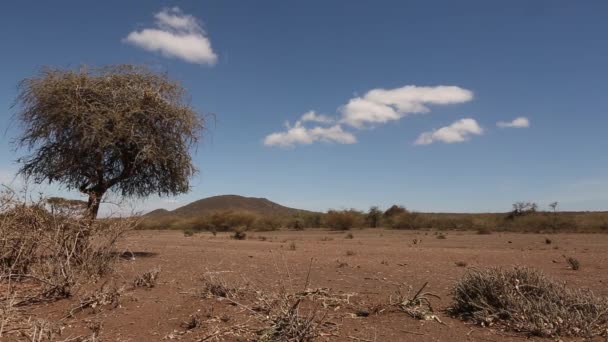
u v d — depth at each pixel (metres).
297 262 14.55
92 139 13.38
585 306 7.15
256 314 6.86
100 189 14.69
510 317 7.11
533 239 32.44
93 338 6.46
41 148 14.55
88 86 14.14
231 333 6.72
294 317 6.35
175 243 24.56
